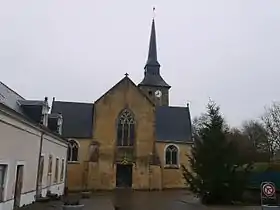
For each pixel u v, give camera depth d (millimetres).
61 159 29922
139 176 37938
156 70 55156
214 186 22391
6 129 15195
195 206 21641
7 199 15805
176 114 43938
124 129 39312
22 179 18141
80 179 37469
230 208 20188
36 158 20828
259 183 23953
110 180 37562
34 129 19906
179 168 39906
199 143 23406
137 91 40375
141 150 38844
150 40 57094
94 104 39531
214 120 23906
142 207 21344
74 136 38281
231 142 23062
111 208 20734
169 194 32438
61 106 41219
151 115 40000
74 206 16234
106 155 38219
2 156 14828
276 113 54250
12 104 21016
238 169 22859
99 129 38875
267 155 46812
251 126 65500
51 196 23656
